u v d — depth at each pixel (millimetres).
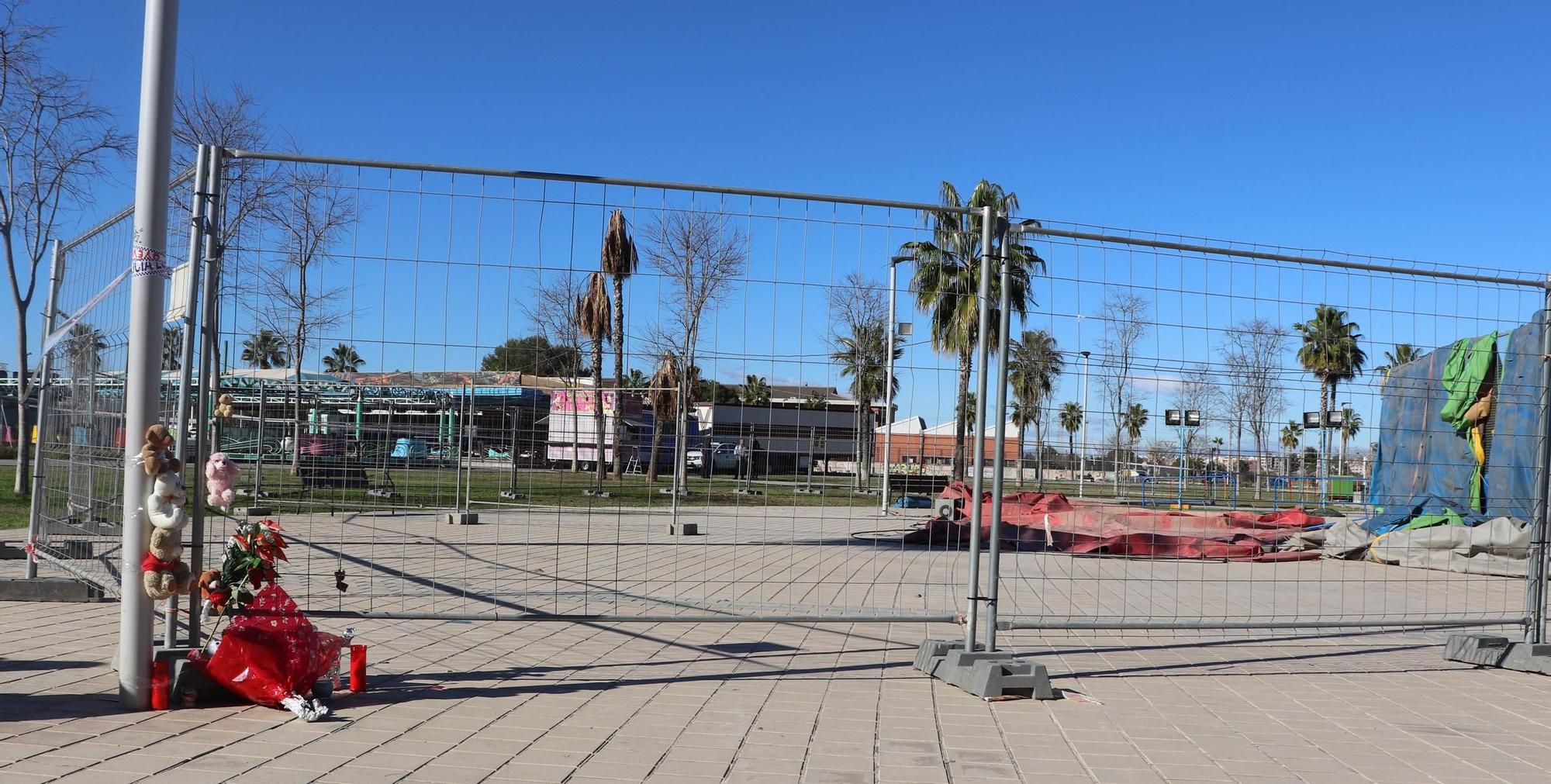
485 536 14242
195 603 4852
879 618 5914
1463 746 4633
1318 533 14562
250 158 5066
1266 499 8328
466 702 4914
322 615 5480
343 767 3824
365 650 5188
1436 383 10539
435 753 4051
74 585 7621
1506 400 10156
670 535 15281
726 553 12984
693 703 5051
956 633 7438
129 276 5230
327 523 14953
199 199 4840
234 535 4852
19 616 6922
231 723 4379
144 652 4535
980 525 5723
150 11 4539
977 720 4891
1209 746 4539
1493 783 4078
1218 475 8023
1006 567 12203
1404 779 4105
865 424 13789
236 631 4664
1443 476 13406
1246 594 10312
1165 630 7859
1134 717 5039
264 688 4602
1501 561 12195
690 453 18781
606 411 21656
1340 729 4910
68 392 7000
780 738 4453
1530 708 5453
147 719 4391
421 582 9148
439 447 16531
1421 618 8648
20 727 4188
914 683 5680
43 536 7641
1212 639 7523
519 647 6375
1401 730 4906
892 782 3889
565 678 5539
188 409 4789
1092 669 6258
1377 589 11047
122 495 5293
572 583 9383
